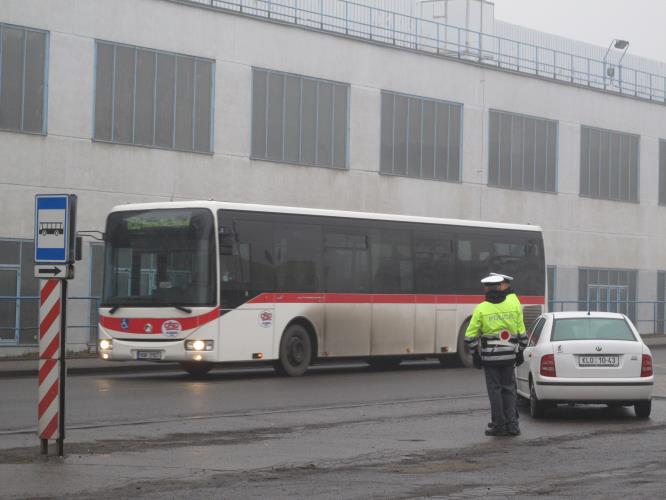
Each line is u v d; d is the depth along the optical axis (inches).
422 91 1866.4
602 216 2196.1
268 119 1651.1
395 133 1825.8
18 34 1397.6
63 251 546.9
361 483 469.4
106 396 858.8
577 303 2137.1
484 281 651.5
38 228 554.3
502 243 1310.3
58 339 542.0
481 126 1963.6
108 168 1473.9
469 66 1943.9
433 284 1227.9
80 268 1444.4
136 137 1503.4
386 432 656.4
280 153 1664.6
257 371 1196.5
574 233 2137.1
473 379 1085.8
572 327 735.7
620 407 815.7
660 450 583.2
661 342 1950.1
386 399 870.4
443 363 1293.1
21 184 1398.9
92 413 740.0
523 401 823.1
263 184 1640.0
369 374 1156.5
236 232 1025.5
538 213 2066.9
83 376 1095.0
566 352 716.7
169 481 471.2
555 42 2223.2
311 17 1758.1
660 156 2330.2
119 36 1485.0
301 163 1690.5
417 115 1859.0
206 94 1578.5
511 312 644.7
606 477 489.1
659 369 1240.8
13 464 515.5
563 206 2116.1
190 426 673.6
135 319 1014.4
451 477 487.8
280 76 1665.8
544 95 2082.9
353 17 1818.4
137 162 1502.2
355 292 1140.5
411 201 1845.5
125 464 517.7
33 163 1407.5
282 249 1068.5
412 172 1850.4
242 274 1027.9
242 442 603.8
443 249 1243.8
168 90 1535.4
